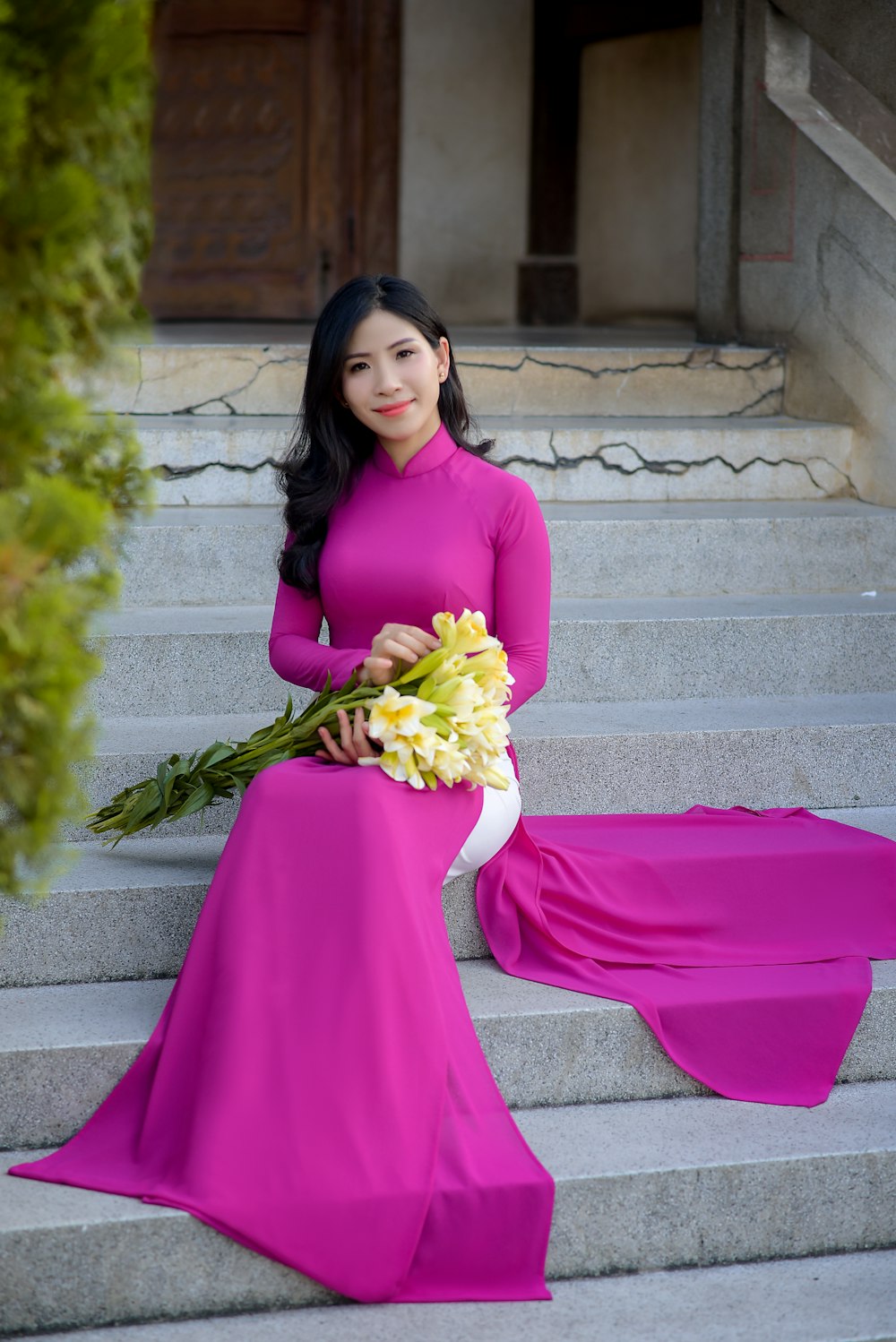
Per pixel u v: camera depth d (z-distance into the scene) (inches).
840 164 185.3
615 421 193.0
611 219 330.0
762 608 153.3
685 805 131.3
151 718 134.6
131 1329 85.3
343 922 91.0
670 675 145.9
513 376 195.0
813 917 115.0
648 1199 92.9
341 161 313.4
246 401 186.7
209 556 152.1
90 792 120.1
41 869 70.6
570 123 327.9
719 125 214.8
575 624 142.6
